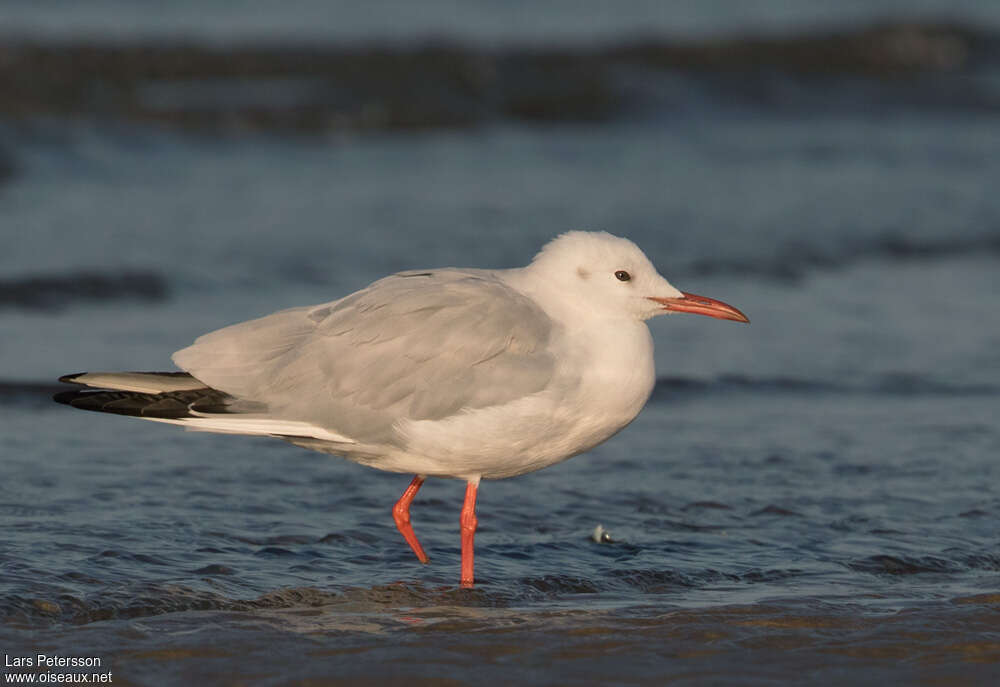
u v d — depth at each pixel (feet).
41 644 27.61
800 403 49.98
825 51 128.26
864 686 26.40
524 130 104.94
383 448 32.01
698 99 116.16
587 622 29.86
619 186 84.79
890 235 76.13
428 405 31.24
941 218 80.38
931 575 33.88
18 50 102.22
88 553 33.04
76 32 121.19
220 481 40.09
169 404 31.45
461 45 116.57
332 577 32.81
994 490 40.47
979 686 26.50
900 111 120.06
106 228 69.56
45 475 39.40
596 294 32.60
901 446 44.86
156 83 103.35
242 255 66.03
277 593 31.35
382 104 103.45
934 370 54.19
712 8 157.79
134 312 57.62
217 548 34.27
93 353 51.72
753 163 94.27
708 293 64.28
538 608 31.04
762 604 31.04
